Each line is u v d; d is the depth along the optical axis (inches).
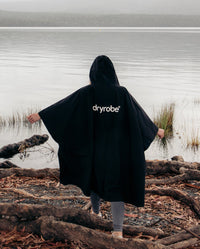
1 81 964.6
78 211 140.3
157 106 585.0
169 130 440.1
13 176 216.7
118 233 133.0
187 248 132.7
